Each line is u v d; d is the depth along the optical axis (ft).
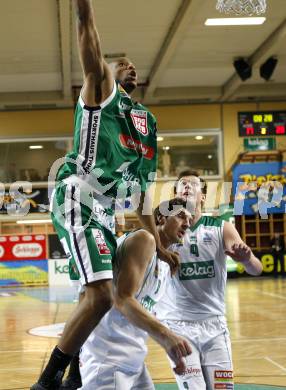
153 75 57.11
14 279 63.72
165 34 48.14
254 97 67.26
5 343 27.37
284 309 37.40
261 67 54.34
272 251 67.31
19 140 66.54
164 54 50.16
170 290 13.39
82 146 11.09
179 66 56.90
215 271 13.34
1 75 57.11
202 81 62.69
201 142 67.87
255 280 63.16
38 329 31.32
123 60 12.59
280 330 29.32
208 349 12.91
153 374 20.57
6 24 44.04
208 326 13.05
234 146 67.56
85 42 10.50
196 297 13.19
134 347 10.31
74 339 9.70
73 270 10.61
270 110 67.36
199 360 12.74
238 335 28.27
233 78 59.77
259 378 19.76
